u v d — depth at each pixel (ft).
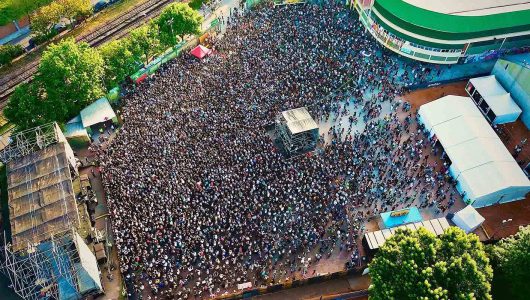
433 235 166.91
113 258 196.85
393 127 249.55
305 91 261.24
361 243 202.39
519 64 256.32
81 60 245.65
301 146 233.96
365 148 236.84
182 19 287.69
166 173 215.31
